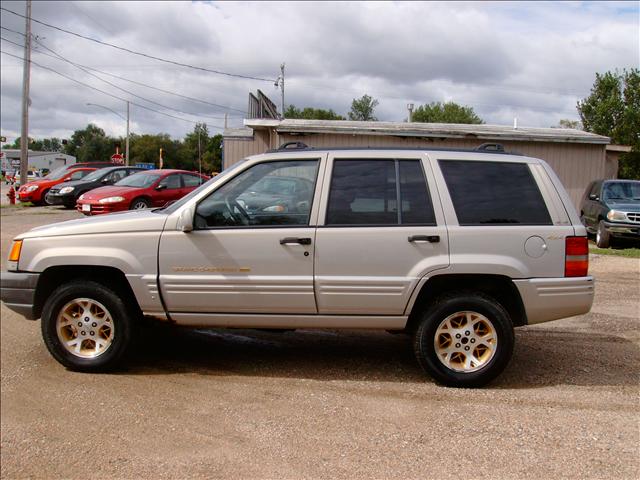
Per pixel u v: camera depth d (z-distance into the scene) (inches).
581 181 752.3
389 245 183.9
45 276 200.4
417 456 140.4
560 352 225.3
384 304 185.3
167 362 211.0
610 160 839.1
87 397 179.0
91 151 3671.3
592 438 149.9
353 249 184.7
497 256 183.5
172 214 192.9
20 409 171.0
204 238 189.3
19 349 233.3
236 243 188.1
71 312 199.0
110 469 136.8
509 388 185.6
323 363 210.4
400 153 192.4
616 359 216.7
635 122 1247.5
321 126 733.3
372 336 247.8
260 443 147.7
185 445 147.5
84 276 203.5
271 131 772.6
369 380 192.4
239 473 133.8
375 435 151.6
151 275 191.5
